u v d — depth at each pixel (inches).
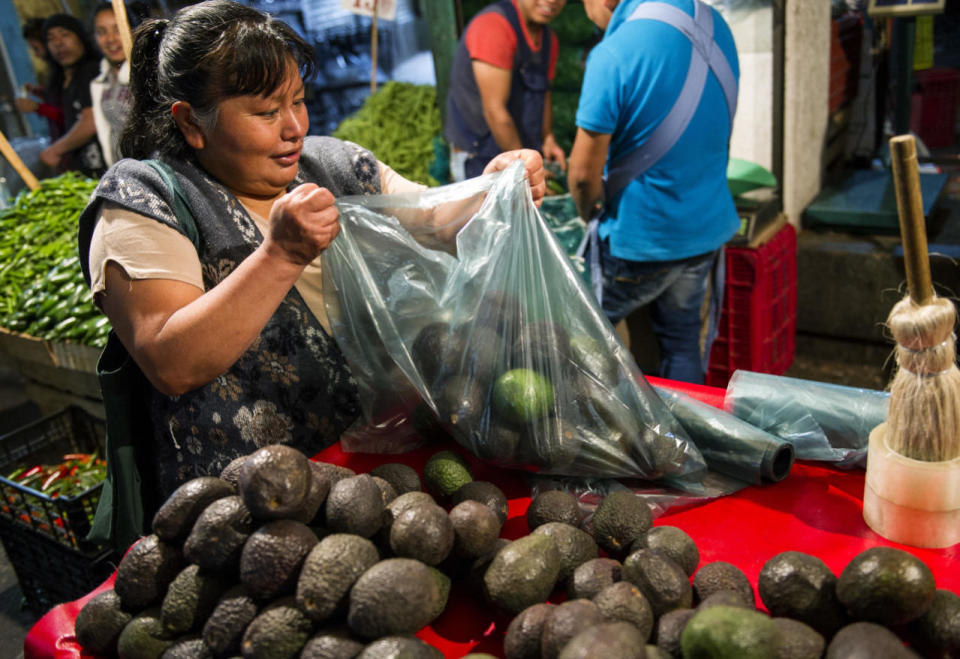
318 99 191.9
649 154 100.3
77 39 170.6
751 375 58.6
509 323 52.2
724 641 32.3
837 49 153.4
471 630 41.8
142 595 41.2
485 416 52.1
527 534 48.8
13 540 93.0
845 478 52.3
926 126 176.7
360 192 63.4
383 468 49.9
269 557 37.6
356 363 57.9
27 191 149.7
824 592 38.0
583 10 137.2
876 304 139.3
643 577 38.9
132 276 49.5
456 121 164.2
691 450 51.7
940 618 36.4
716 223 107.4
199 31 48.6
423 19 176.4
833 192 155.3
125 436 57.1
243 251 54.6
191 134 52.3
